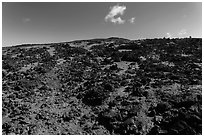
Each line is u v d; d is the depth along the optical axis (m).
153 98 17.78
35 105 18.17
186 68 24.59
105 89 20.11
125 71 25.28
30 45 53.00
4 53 38.56
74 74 25.44
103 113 16.22
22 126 15.12
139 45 38.78
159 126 14.43
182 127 13.77
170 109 15.82
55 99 19.38
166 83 20.28
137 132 14.16
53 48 44.03
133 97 18.28
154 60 28.84
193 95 16.92
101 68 27.64
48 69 27.61
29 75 25.30
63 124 15.52
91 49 41.22
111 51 36.88
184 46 36.88
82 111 17.22
